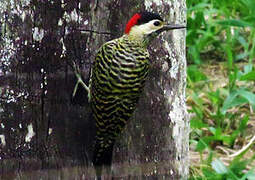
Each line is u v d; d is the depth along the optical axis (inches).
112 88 406.6
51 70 418.9
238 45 754.2
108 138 419.8
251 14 737.0
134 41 412.8
